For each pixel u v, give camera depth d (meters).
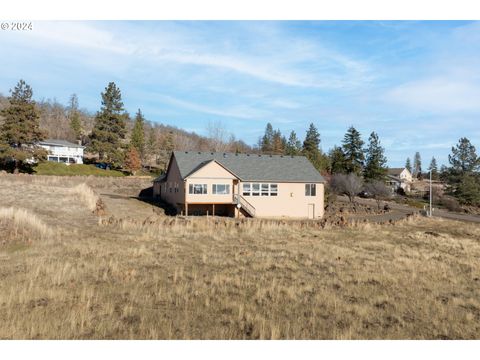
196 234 19.80
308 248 16.27
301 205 35.50
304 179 35.56
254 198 34.16
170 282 10.27
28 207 23.98
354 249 16.58
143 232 19.62
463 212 49.31
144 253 13.88
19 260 12.06
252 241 18.08
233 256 14.08
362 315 8.16
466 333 7.39
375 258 14.49
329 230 23.77
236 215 33.09
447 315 8.36
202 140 89.88
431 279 11.51
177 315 7.85
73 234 17.61
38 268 10.61
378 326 7.63
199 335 6.95
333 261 13.63
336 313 8.27
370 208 43.34
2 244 14.45
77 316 7.51
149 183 47.56
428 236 22.50
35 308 7.87
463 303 9.20
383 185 60.28
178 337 6.84
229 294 9.35
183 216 30.45
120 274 10.77
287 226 24.55
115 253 13.65
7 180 34.88
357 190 52.47
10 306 7.96
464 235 25.52
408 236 22.28
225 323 7.52
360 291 9.96
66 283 9.79
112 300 8.65
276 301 8.88
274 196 34.75
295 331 7.18
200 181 32.44
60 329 6.91
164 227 21.34
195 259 13.33
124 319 7.57
